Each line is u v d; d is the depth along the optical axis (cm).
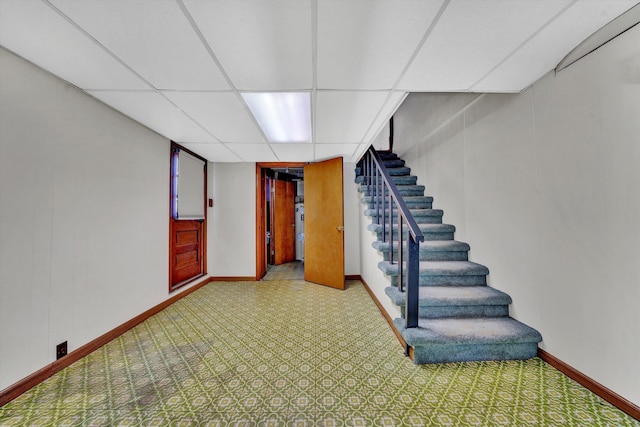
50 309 179
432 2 119
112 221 234
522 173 210
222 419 140
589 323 159
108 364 192
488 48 154
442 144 338
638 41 134
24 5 118
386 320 274
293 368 187
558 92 177
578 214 165
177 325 263
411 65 169
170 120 256
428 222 335
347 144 336
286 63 165
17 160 161
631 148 138
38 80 172
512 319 218
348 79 184
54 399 154
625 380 141
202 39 143
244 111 235
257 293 376
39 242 173
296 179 665
